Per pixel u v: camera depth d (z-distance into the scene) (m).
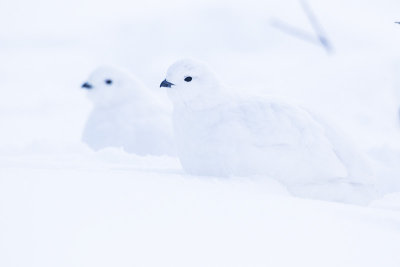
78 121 24.50
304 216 5.18
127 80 12.64
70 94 32.94
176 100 7.96
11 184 5.53
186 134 7.80
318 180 7.32
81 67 42.16
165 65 35.84
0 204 4.81
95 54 45.38
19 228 4.28
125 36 46.34
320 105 19.61
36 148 10.94
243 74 29.14
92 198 5.17
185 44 40.59
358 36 32.88
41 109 27.80
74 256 3.89
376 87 20.17
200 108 7.77
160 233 4.45
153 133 11.72
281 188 7.05
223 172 7.40
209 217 4.93
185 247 4.25
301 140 7.29
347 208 5.59
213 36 40.84
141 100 12.51
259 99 7.78
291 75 24.22
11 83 37.12
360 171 7.64
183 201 5.36
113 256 3.96
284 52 35.69
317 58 27.75
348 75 21.50
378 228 5.01
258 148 7.22
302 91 21.12
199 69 7.84
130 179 6.23
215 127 7.54
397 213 5.50
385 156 9.70
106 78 12.54
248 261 4.12
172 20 45.03
